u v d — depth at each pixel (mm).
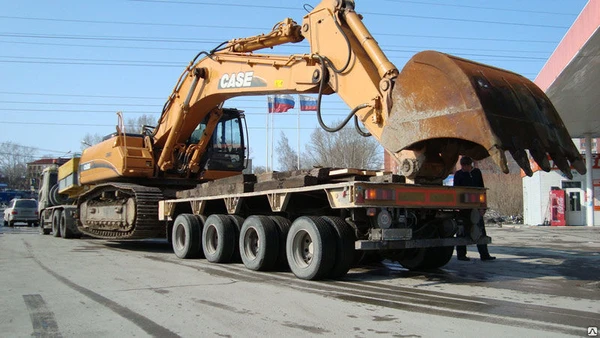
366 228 7398
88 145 21344
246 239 8797
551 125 6629
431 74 6531
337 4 8094
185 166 12977
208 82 11094
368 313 5289
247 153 13852
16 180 89938
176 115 12227
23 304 5914
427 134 6438
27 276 8047
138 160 13133
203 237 10102
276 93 9367
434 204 7355
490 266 9156
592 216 25594
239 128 13898
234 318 5145
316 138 41719
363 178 7973
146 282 7367
